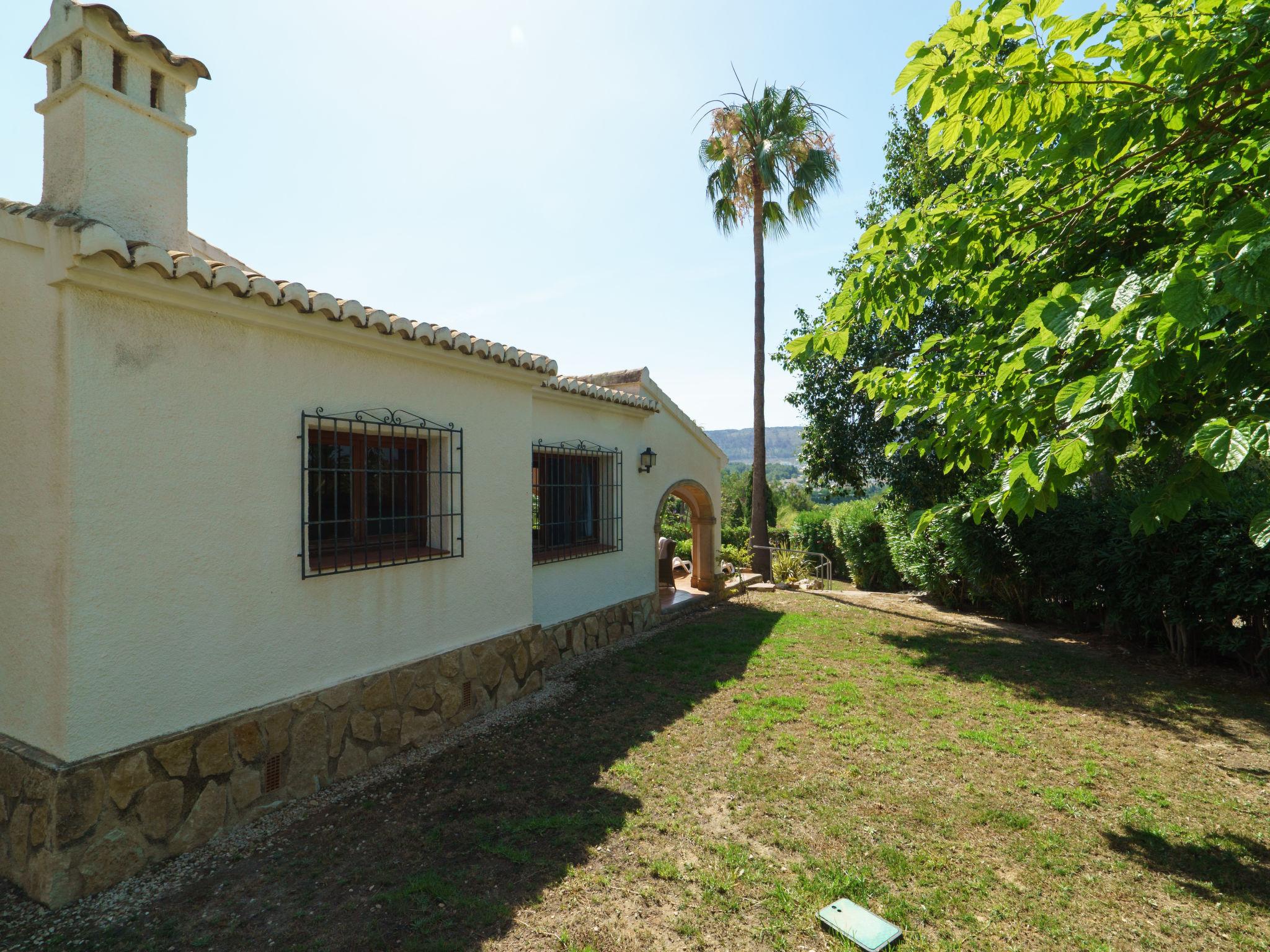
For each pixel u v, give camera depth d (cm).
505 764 490
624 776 470
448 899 327
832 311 416
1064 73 319
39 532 341
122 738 346
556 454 817
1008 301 418
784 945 299
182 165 419
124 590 348
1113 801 444
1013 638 930
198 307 380
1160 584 775
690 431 1156
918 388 460
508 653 627
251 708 410
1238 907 332
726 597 1258
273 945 295
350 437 495
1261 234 210
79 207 360
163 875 346
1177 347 257
